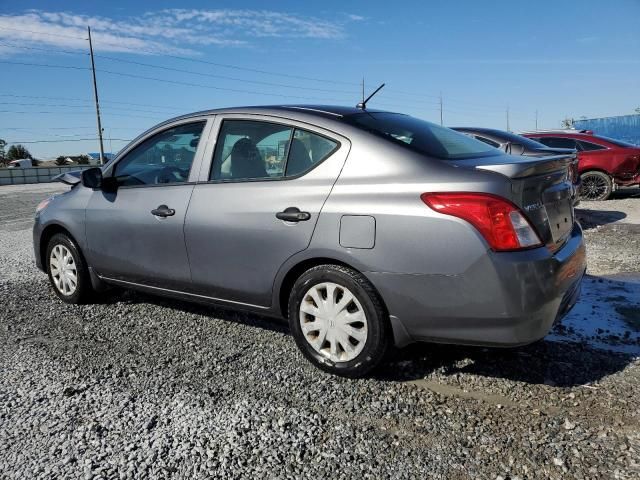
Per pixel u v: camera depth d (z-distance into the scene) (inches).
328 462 96.2
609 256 252.7
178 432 106.7
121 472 94.2
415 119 157.2
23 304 196.7
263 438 104.1
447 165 118.6
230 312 180.7
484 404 115.6
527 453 97.2
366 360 124.3
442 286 113.0
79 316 180.9
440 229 112.1
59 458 98.7
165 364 140.0
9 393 125.0
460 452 98.3
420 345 146.9
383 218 117.5
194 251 149.5
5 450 101.9
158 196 159.2
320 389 124.0
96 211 175.0
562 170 129.7
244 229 138.0
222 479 92.0
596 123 1131.9
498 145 315.9
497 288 108.6
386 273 118.0
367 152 126.1
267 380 129.3
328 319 128.6
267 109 146.6
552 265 112.3
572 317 167.3
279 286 135.6
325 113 139.8
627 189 556.7
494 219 108.9
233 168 146.9
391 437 103.7
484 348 143.9
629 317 166.2
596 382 123.6
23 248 328.8
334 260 126.6
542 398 117.2
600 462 93.9
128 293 205.9
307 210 127.6
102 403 119.3
